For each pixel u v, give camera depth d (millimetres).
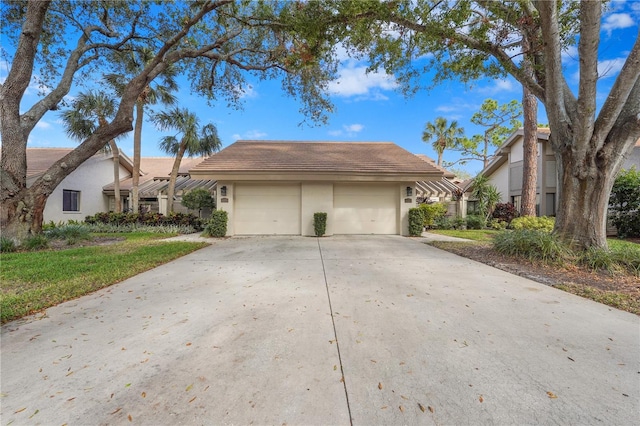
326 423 2029
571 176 6965
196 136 17500
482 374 2586
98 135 10289
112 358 2861
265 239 11867
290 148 15547
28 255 7914
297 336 3318
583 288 5062
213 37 11109
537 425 2004
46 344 3137
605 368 2686
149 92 16484
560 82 6879
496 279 5742
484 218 17141
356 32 8109
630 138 6457
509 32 7562
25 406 2197
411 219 12984
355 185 13539
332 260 7598
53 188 10055
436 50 8203
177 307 4234
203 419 2062
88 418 2080
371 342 3174
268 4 8938
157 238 12258
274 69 11664
